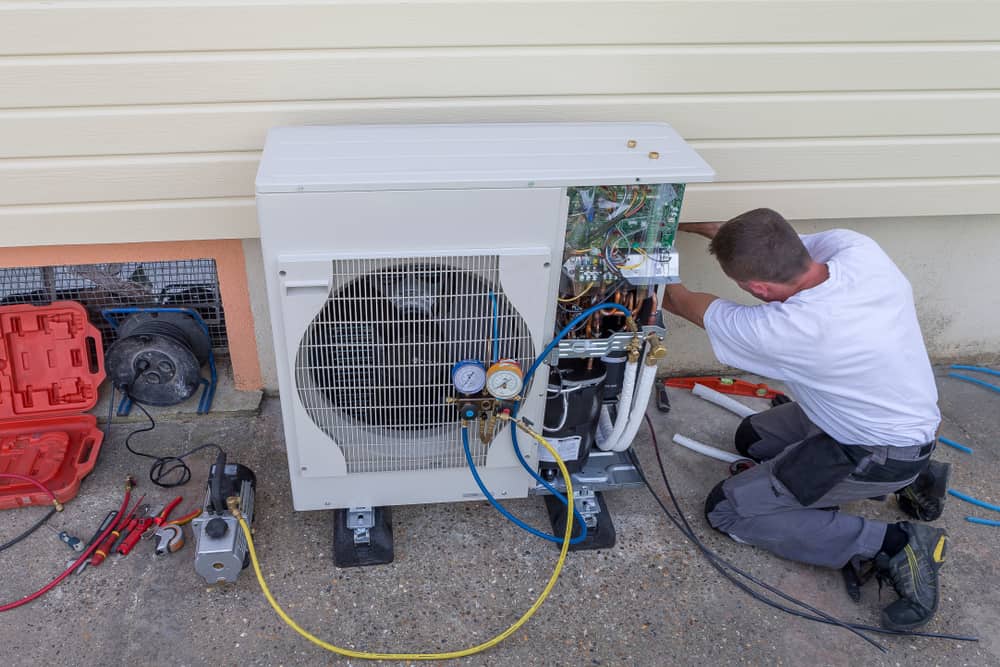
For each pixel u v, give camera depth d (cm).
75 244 263
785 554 260
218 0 221
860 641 240
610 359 237
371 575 249
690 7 245
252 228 266
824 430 239
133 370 288
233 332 294
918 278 337
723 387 341
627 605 246
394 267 203
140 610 233
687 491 289
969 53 270
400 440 235
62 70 227
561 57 247
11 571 242
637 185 209
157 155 247
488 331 216
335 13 229
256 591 241
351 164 203
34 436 283
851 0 252
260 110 243
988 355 369
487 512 274
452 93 249
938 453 315
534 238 204
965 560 268
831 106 273
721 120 270
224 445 291
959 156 293
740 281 216
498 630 235
